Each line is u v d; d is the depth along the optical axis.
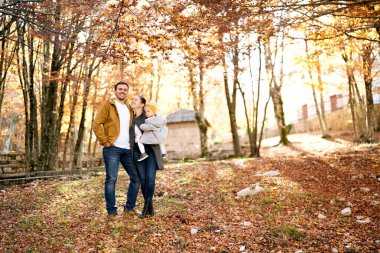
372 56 13.41
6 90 15.13
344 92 26.81
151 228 4.69
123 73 11.67
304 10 6.36
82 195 6.43
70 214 5.34
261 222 4.88
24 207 5.76
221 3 5.46
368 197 5.73
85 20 7.08
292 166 8.62
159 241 4.32
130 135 5.15
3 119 19.36
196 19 5.92
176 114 26.72
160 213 5.35
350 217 4.89
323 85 16.66
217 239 4.35
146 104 5.31
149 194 5.14
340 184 6.71
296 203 5.62
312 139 21.53
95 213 5.36
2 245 4.07
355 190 6.23
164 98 22.56
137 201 6.05
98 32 6.57
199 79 15.22
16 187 7.62
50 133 10.92
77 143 12.54
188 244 4.23
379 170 7.36
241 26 6.13
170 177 8.12
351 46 10.82
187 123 26.11
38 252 3.92
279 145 20.00
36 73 12.47
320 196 5.90
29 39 9.83
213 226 4.76
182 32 6.14
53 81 10.79
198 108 19.25
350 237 4.17
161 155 5.25
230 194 6.36
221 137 46.41
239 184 7.08
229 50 7.61
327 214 5.09
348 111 24.03
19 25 8.69
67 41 7.27
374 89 20.41
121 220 4.92
